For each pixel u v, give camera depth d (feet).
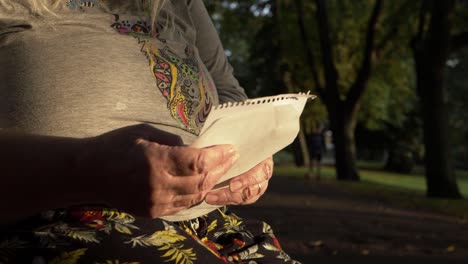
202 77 4.10
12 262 2.75
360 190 63.41
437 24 55.52
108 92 3.39
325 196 55.01
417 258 24.23
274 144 3.17
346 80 94.68
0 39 3.40
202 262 3.02
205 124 2.81
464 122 151.64
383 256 24.36
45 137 2.57
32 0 3.39
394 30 74.33
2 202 2.55
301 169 118.93
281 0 91.56
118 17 3.66
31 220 2.95
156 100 3.60
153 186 2.37
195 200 2.48
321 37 79.46
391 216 39.47
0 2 3.37
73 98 3.30
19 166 2.50
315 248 25.67
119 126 3.38
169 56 3.84
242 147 3.04
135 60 3.58
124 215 3.04
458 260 24.14
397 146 127.03
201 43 4.85
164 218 3.52
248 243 4.24
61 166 2.49
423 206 47.55
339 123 80.02
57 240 2.82
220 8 90.84
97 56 3.43
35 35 3.39
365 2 87.81
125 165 2.40
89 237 2.85
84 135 3.27
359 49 92.38
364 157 167.53
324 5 79.20
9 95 3.30
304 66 96.84
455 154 158.30
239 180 3.50
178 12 4.40
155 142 2.54
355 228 32.32
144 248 2.91
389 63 89.40
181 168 2.36
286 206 43.65
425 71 56.29
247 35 99.45
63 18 3.46
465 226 35.27
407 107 116.98
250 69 106.83
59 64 3.34
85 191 2.49
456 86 148.05
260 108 2.95
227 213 4.69
